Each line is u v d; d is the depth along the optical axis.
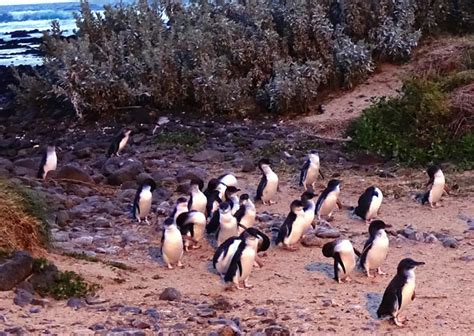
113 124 21.41
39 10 126.06
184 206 12.03
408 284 8.34
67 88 21.75
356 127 18.77
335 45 22.55
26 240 10.05
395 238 11.79
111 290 9.50
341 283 9.98
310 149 18.20
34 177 16.09
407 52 22.64
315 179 15.15
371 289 9.72
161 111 21.91
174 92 21.92
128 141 19.47
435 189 13.68
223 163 17.45
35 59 42.47
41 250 10.23
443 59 21.66
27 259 9.26
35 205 10.59
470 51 21.50
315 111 21.28
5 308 8.45
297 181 15.77
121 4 25.03
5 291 8.92
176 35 23.22
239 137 19.38
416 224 12.74
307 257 11.12
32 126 22.20
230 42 22.55
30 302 8.73
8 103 26.47
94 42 24.05
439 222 12.84
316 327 8.23
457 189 14.75
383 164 17.11
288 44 23.14
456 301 9.16
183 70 21.92
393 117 18.14
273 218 13.02
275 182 14.12
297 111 21.42
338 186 12.97
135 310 8.66
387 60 22.97
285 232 11.37
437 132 17.39
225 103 21.41
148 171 16.69
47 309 8.61
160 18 24.00
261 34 22.88
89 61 21.84
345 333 8.08
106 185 15.82
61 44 22.48
